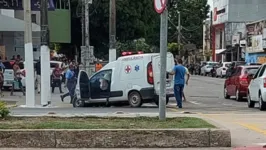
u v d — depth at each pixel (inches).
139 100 752.3
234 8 2970.0
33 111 642.8
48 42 759.7
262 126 476.1
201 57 3587.6
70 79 867.4
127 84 757.9
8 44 1480.1
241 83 908.0
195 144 360.2
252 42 2407.7
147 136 359.9
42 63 757.3
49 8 1090.7
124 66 762.8
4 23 1202.6
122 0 1833.2
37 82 1111.6
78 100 778.2
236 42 2778.1
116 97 764.6
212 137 360.5
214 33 3346.5
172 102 885.8
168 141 359.9
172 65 792.9
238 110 713.6
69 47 2190.0
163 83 418.9
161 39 409.7
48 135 359.9
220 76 2246.6
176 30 3469.5
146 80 747.4
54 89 1257.4
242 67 933.2
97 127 377.1
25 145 360.2
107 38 1957.4
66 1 1801.2
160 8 402.9
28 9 723.4
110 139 359.9
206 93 1189.7
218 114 614.5
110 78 770.8
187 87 1453.0
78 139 359.9
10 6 1168.2
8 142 360.2
